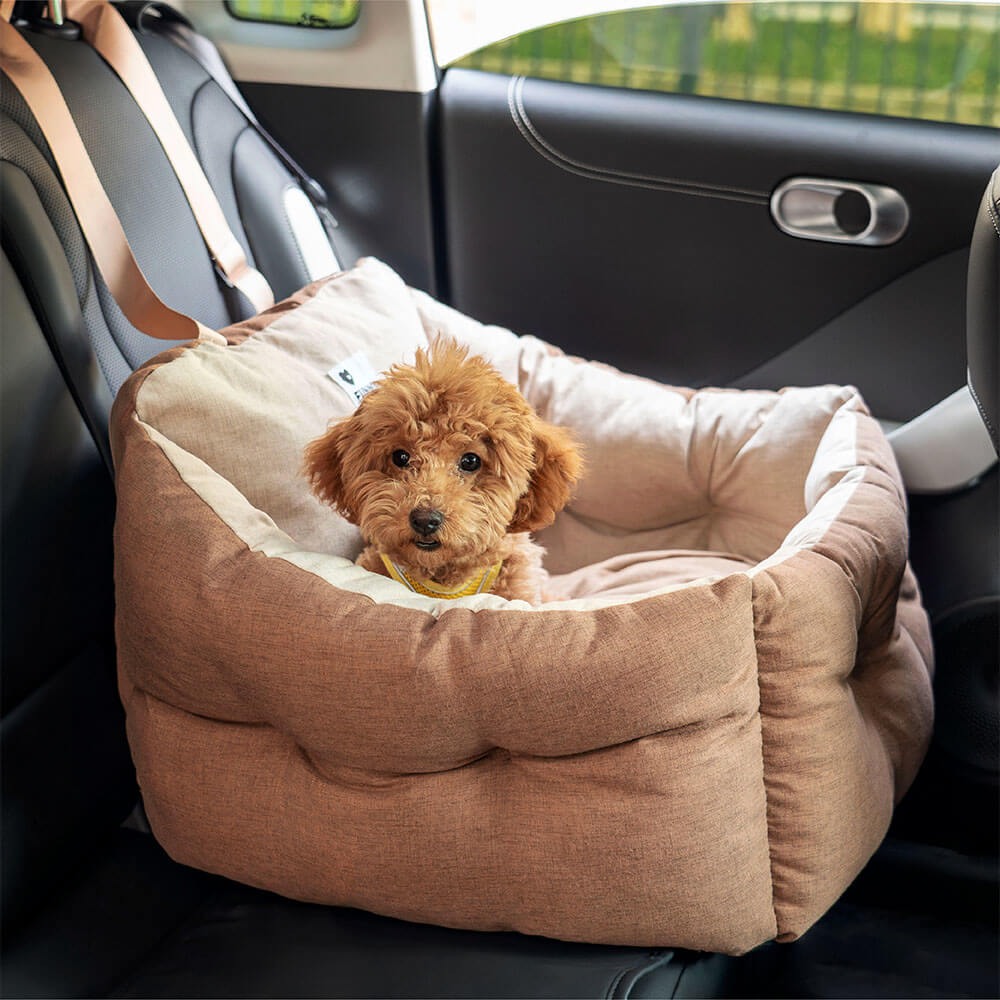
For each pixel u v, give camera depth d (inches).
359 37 66.2
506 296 71.3
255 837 40.5
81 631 48.3
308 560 42.3
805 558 43.7
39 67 49.3
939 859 53.4
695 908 37.8
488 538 44.4
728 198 63.0
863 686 48.8
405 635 38.1
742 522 60.6
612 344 69.7
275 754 41.0
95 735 48.2
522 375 64.1
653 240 65.8
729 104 63.1
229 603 39.6
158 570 41.1
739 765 39.2
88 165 49.1
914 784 55.6
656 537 63.3
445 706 37.2
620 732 37.3
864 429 54.9
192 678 40.9
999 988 47.2
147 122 55.4
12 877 42.9
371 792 39.2
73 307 47.5
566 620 38.1
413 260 72.1
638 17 63.9
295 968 38.9
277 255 62.8
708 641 37.9
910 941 50.9
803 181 60.9
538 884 37.6
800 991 46.5
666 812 37.3
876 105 61.1
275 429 49.1
